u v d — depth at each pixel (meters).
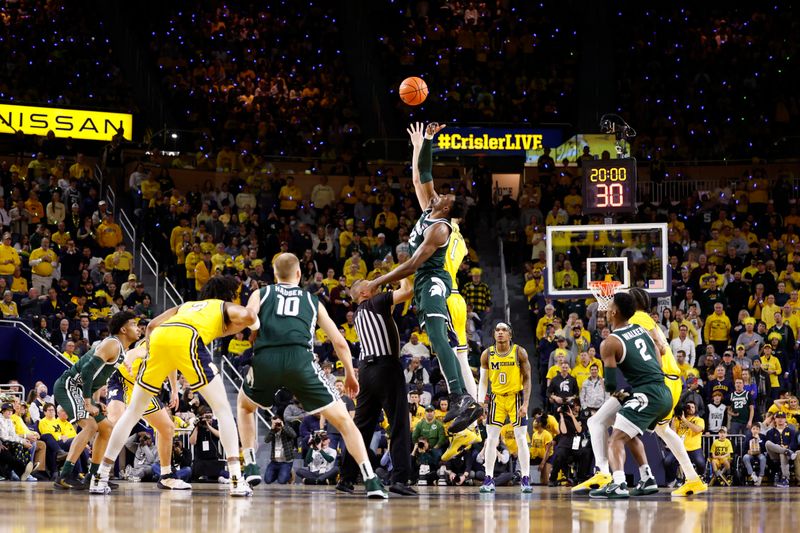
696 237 23.27
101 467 8.31
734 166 26.59
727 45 28.97
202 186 24.50
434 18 29.52
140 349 9.88
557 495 9.52
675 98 28.23
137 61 27.62
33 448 13.79
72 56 27.17
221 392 7.89
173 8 28.80
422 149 8.50
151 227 21.52
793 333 17.97
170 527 4.59
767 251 21.50
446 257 8.02
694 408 14.88
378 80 28.56
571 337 17.30
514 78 28.45
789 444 15.38
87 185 21.67
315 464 13.95
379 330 8.03
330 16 29.89
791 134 27.23
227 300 7.93
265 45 29.34
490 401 11.45
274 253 21.56
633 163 15.94
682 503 7.61
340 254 21.80
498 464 14.91
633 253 15.66
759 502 7.90
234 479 7.90
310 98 28.41
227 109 27.30
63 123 24.91
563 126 26.19
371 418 8.18
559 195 23.59
